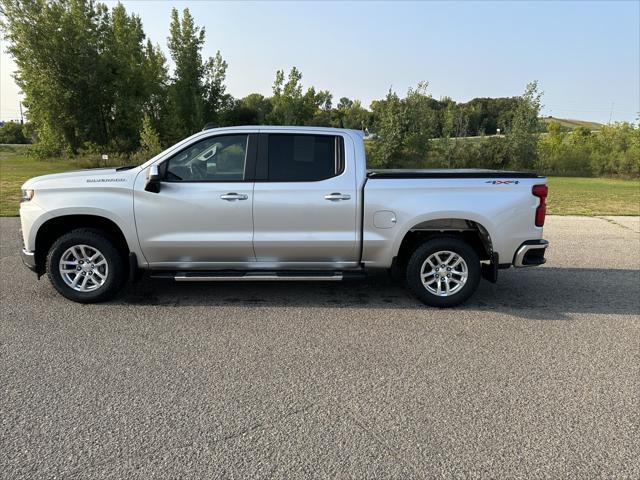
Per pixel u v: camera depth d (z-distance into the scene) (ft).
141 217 16.87
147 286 20.02
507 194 17.10
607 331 15.64
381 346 14.21
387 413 10.56
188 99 144.05
